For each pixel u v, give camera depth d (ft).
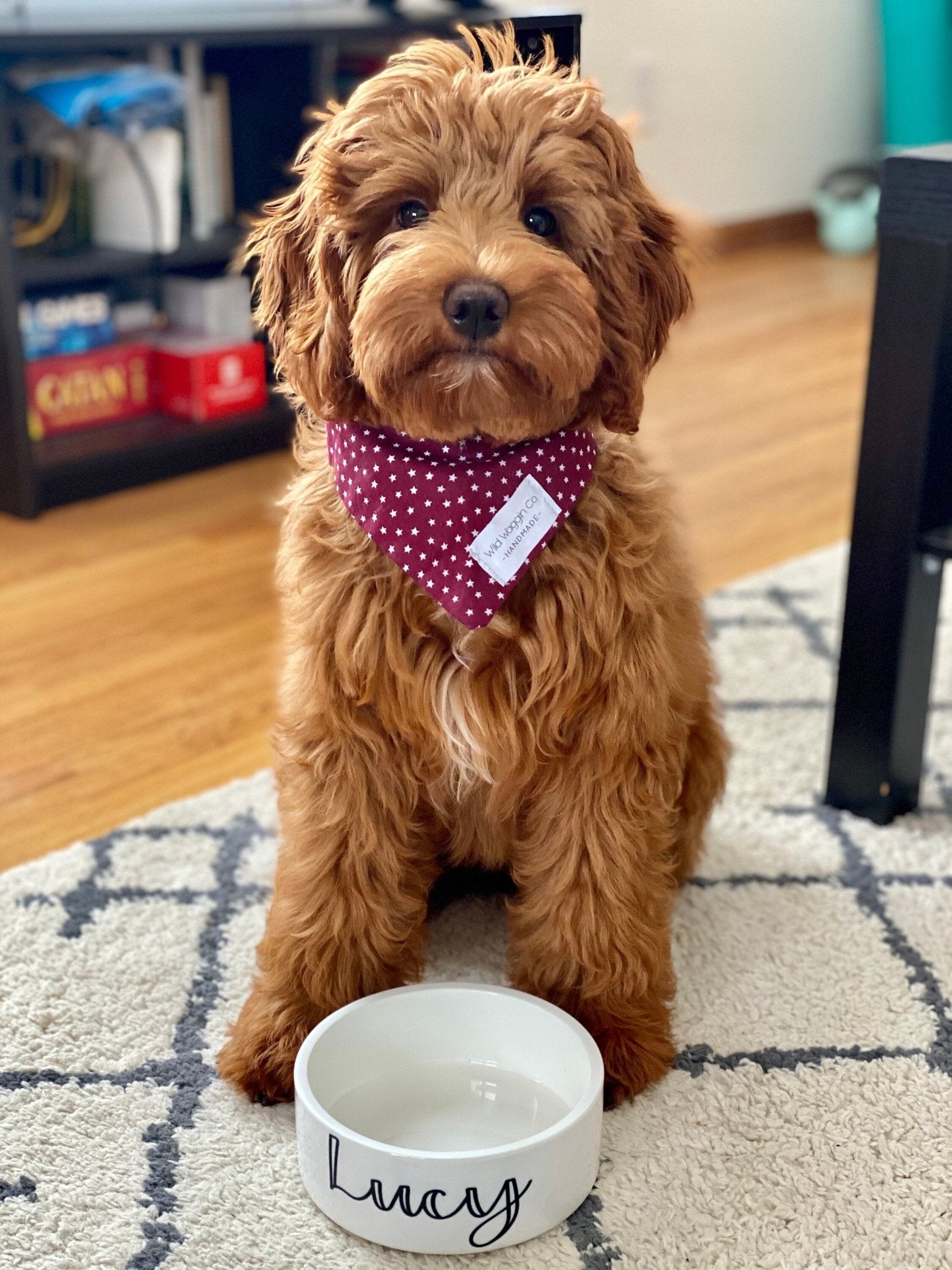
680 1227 2.33
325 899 2.72
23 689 4.32
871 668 3.48
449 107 2.29
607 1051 2.65
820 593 4.99
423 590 2.55
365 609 2.54
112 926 3.09
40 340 6.14
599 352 2.35
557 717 2.55
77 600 4.99
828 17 11.19
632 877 2.70
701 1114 2.59
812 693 4.27
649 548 2.62
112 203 6.35
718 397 7.49
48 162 6.21
